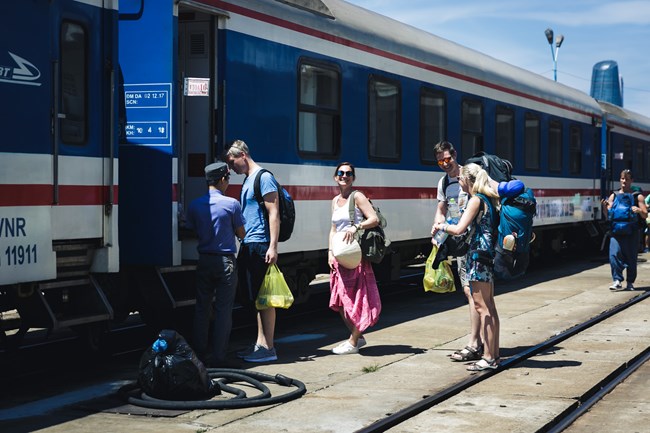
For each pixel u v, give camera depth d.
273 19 11.04
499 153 17.98
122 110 9.58
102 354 9.85
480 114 17.12
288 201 8.88
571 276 18.42
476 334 9.01
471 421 6.71
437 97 15.44
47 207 7.88
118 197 9.61
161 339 7.29
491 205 8.50
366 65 13.18
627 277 15.44
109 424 6.61
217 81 10.17
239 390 7.39
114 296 9.41
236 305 13.94
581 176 23.22
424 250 16.91
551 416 6.85
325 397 7.41
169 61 9.38
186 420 6.68
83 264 8.52
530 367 8.79
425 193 15.03
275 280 8.82
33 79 7.74
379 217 9.23
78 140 8.33
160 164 9.42
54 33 7.99
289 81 11.36
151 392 7.27
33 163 7.72
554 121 21.23
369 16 13.82
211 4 9.89
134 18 9.53
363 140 13.12
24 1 7.68
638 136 28.86
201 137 10.30
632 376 8.55
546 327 11.20
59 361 9.43
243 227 8.70
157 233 9.45
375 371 8.51
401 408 7.02
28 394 7.80
